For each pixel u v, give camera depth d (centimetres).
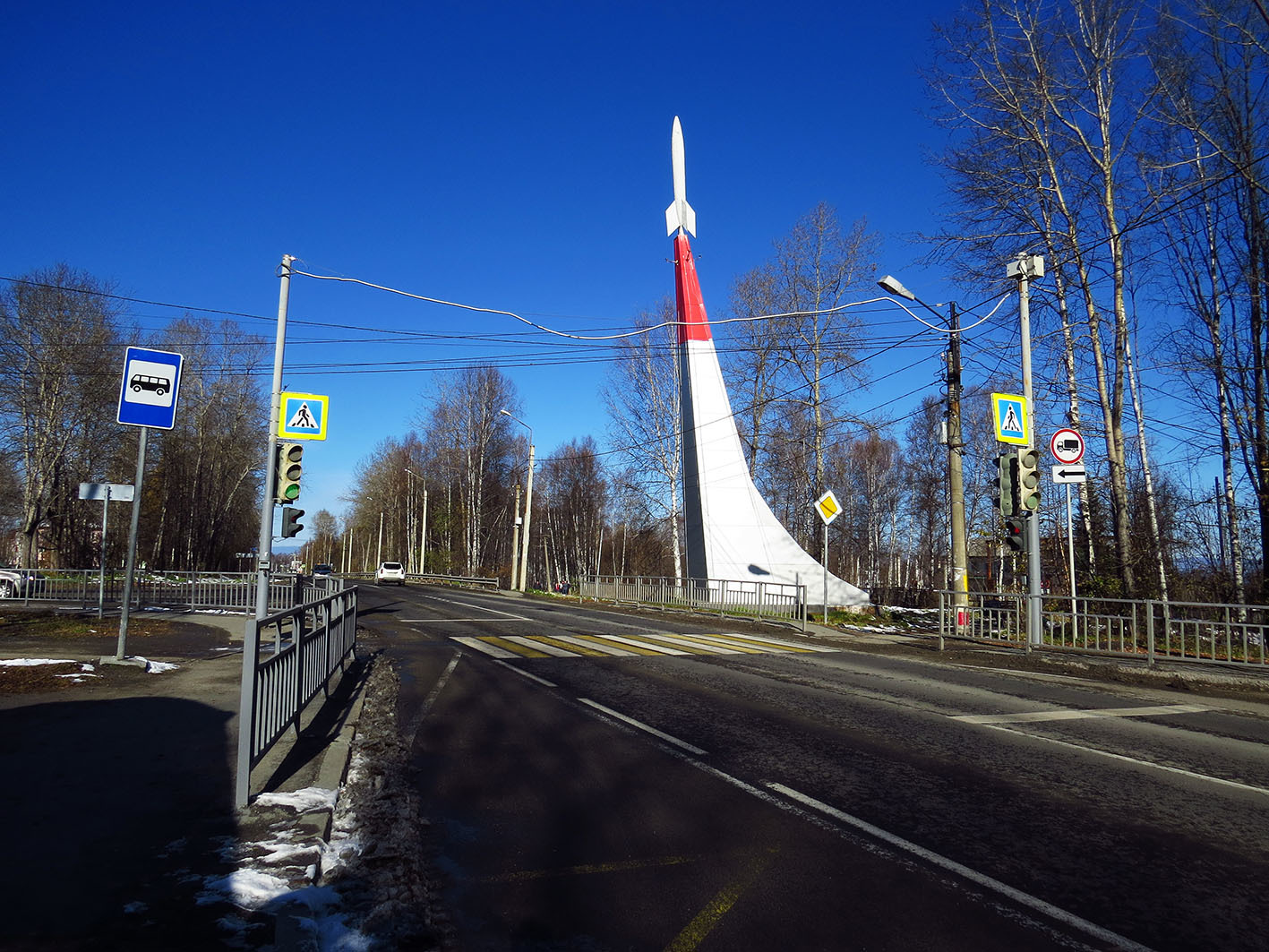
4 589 2202
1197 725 871
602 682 1107
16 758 632
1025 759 690
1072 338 2294
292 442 1520
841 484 5125
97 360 4000
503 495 6278
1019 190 2333
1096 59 2197
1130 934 365
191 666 1113
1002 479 1577
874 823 519
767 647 1603
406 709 905
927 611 2542
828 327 3194
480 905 394
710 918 380
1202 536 2419
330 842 472
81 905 373
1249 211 2047
